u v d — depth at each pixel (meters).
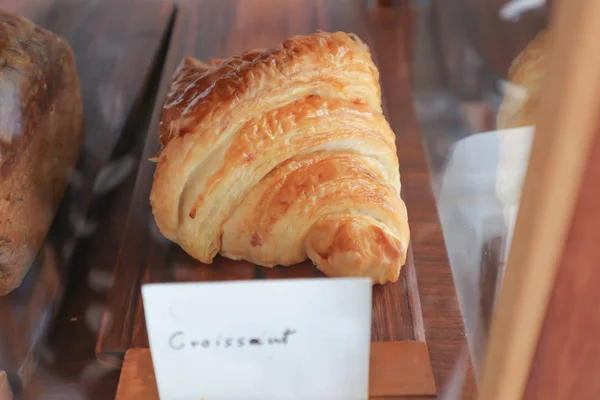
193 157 0.46
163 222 0.48
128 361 0.45
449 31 0.56
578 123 0.32
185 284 0.39
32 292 0.48
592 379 0.36
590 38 0.30
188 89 0.48
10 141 0.47
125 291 0.47
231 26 0.65
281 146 0.46
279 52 0.47
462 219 0.49
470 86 0.50
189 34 0.64
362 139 0.47
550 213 0.35
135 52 0.62
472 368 0.44
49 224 0.51
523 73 0.41
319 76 0.47
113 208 0.53
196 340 0.41
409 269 0.48
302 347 0.41
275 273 0.48
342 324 0.40
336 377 0.41
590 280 0.35
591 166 0.33
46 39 0.52
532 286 0.36
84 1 0.66
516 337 0.37
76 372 0.46
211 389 0.42
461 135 0.51
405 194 0.52
